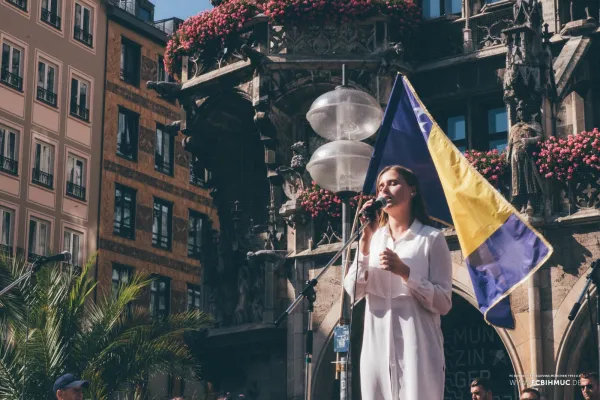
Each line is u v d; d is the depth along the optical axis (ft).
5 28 112.68
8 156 111.86
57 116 117.70
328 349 68.69
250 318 72.43
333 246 68.95
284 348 71.46
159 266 127.65
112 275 121.19
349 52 70.59
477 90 69.36
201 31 74.38
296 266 70.69
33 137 114.62
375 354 18.29
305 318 69.82
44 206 114.93
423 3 72.95
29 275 52.80
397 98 30.89
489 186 26.68
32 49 115.65
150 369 57.77
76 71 120.67
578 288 59.72
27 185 113.29
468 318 66.49
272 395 71.31
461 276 63.21
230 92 73.51
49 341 54.54
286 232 72.08
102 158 122.31
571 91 64.95
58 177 116.98
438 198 28.84
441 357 18.16
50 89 117.50
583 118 65.05
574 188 60.64
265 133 71.97
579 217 59.77
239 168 78.07
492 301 26.05
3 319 58.34
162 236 129.08
